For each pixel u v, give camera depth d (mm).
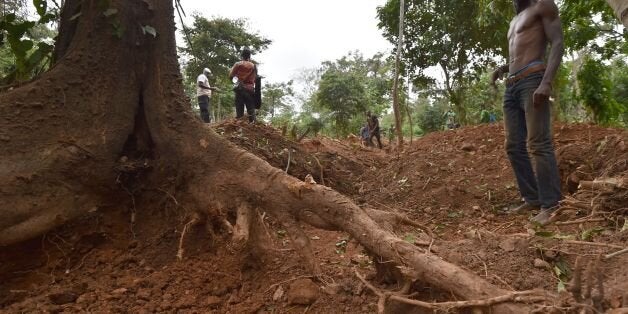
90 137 2996
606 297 1839
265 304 2436
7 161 2662
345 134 22562
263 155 4898
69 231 2982
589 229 2936
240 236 2549
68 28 3342
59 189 2807
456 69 13227
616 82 19312
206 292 2600
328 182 5207
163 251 3023
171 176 3193
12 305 2420
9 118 2783
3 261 2771
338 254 3129
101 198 3074
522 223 3732
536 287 2100
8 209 2584
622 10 2785
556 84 11227
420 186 4922
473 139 6336
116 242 3078
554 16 3502
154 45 3369
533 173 4043
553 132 6008
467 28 12000
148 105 3303
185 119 3260
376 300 2301
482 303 1756
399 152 7301
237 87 7758
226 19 20109
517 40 3748
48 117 2895
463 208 4387
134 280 2705
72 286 2635
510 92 3902
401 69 13766
